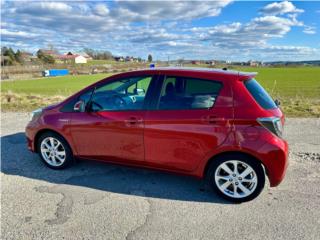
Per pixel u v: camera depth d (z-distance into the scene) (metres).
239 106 3.51
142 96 4.04
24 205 3.56
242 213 3.38
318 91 25.36
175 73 3.87
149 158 3.98
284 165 3.45
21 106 11.54
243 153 3.54
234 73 3.75
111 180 4.30
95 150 4.36
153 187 4.08
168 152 3.84
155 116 3.83
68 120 4.44
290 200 3.66
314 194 3.81
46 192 3.90
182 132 3.70
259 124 3.43
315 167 4.72
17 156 5.34
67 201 3.66
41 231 3.04
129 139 4.04
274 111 3.62
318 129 7.03
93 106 4.31
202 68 4.12
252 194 3.59
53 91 26.86
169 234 2.98
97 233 3.00
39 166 4.85
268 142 3.40
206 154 3.64
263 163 3.45
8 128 7.55
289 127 7.25
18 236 2.96
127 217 3.29
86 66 86.88
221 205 3.58
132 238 2.92
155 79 3.95
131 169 4.71
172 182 4.24
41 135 4.75
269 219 3.24
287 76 50.62
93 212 3.40
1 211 3.42
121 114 4.06
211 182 3.74
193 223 3.18
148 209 3.47
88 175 4.48
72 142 4.49
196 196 3.81
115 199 3.72
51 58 99.94
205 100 3.64
